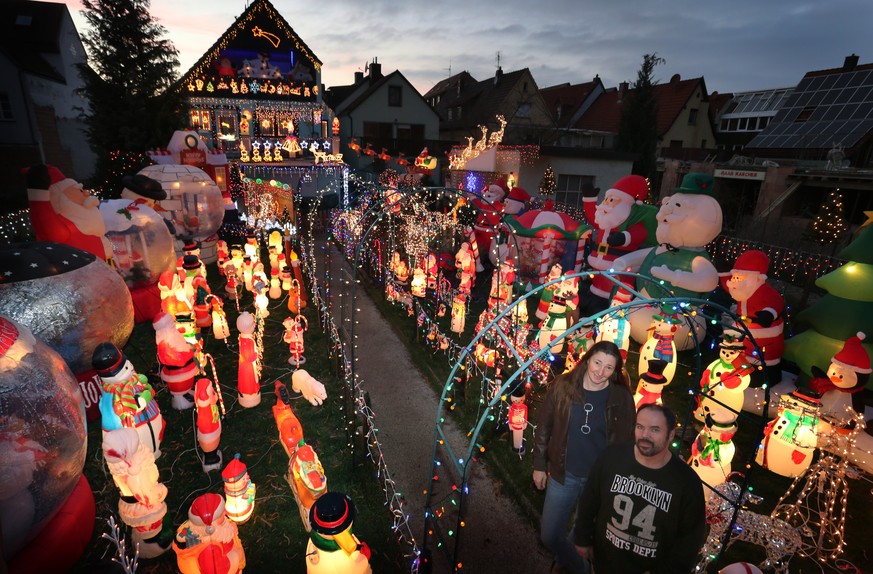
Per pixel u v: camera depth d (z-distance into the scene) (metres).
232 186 22.11
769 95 35.69
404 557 4.94
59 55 28.73
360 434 6.13
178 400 7.20
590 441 4.30
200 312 9.77
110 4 18.03
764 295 7.61
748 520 4.79
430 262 12.48
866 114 22.45
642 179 11.12
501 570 4.95
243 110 24.77
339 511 3.76
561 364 8.55
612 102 37.78
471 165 22.42
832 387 6.25
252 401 7.40
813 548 5.18
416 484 6.10
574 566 4.45
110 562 3.92
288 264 12.85
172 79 19.69
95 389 6.69
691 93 34.31
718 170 21.84
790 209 20.30
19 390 3.82
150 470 4.52
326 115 27.05
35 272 5.85
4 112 25.52
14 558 4.02
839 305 7.09
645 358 7.70
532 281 12.80
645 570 3.35
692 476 3.18
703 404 6.17
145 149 18.91
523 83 36.91
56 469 4.04
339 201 23.30
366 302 12.83
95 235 7.73
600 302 11.48
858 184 17.72
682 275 8.92
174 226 12.44
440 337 9.31
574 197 20.05
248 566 4.73
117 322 6.66
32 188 7.15
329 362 8.98
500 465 6.36
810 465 6.21
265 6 23.91
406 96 37.22
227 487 4.98
